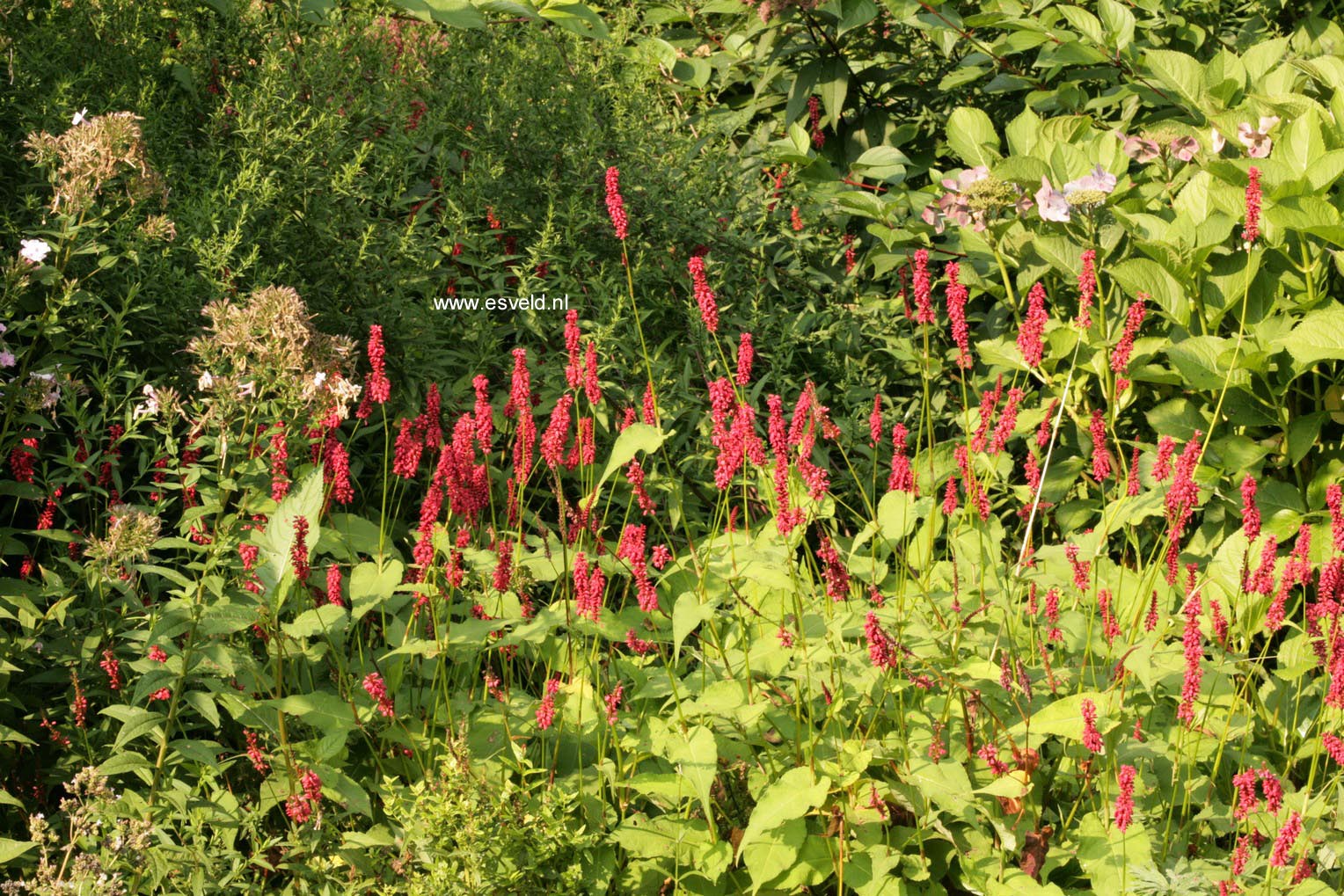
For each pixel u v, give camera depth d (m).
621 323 4.52
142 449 3.46
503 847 2.68
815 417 3.26
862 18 5.30
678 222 4.86
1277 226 3.97
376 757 3.01
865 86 6.05
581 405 4.20
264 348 3.16
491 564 3.20
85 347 3.51
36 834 2.60
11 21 4.20
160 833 2.62
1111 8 4.98
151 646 2.87
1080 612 3.45
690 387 4.57
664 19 6.39
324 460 3.60
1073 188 4.27
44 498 3.29
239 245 3.89
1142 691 3.23
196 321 3.68
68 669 3.14
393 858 2.84
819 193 5.35
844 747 2.84
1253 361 3.90
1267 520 4.08
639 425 3.30
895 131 5.81
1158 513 3.39
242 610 2.75
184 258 3.89
